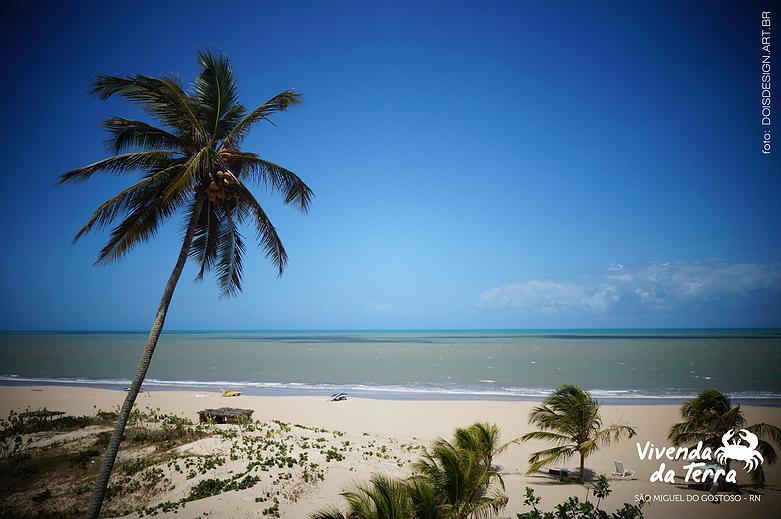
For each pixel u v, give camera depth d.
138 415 25.86
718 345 121.25
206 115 12.17
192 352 107.56
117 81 10.56
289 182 13.22
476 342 161.62
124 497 14.73
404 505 8.15
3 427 23.53
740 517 13.73
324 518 8.70
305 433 23.97
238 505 13.55
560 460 21.23
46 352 103.06
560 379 54.34
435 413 33.00
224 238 14.09
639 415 31.83
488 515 13.77
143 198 11.60
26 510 13.67
